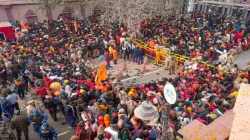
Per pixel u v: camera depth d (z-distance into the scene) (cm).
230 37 2125
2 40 2198
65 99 1069
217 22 2769
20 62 1517
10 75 1485
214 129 646
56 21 2842
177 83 1254
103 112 1001
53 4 2973
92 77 1358
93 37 2177
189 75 1423
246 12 3133
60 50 1847
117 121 909
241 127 355
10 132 814
